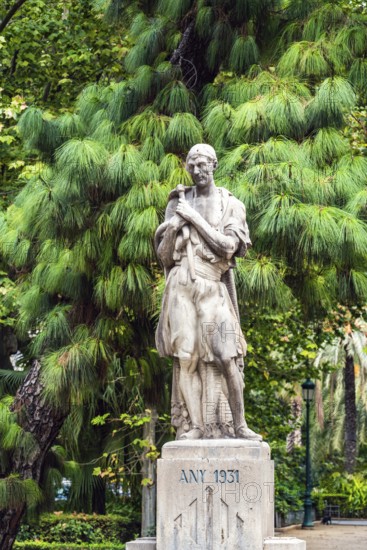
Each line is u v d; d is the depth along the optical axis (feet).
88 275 49.29
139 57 53.16
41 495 51.90
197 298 32.89
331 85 46.78
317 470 146.72
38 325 52.60
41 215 48.24
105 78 71.36
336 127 48.98
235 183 46.09
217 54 51.98
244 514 31.50
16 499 50.21
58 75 73.67
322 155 47.50
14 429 50.80
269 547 31.63
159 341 33.60
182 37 52.90
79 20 73.00
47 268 50.01
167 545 31.68
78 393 48.57
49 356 48.85
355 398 145.38
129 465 69.56
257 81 49.49
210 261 33.01
